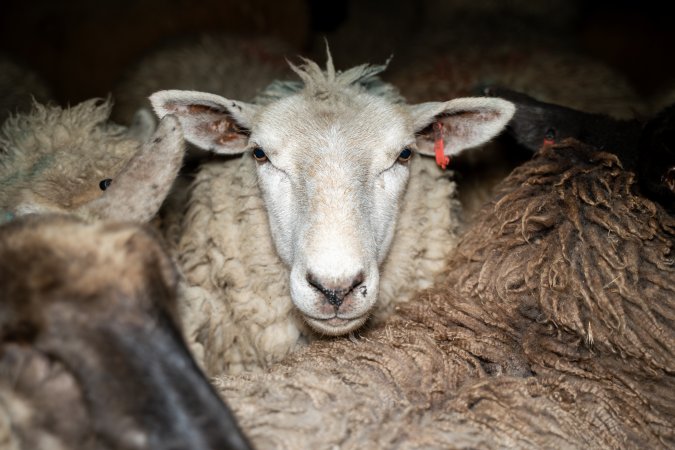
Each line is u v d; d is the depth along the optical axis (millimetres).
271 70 1980
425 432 892
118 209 952
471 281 1062
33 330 784
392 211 1176
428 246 1254
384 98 1202
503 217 1080
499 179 1520
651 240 1014
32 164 1234
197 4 2414
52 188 1171
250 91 1821
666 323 983
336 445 876
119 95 1938
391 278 1234
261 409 908
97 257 815
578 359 988
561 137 1244
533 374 989
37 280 797
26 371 779
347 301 1052
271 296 1216
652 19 2762
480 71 1814
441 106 1199
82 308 792
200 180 1269
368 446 876
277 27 2479
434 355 975
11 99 1876
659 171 1020
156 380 777
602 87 1808
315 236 1058
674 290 988
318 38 2605
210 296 1206
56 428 772
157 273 837
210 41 2098
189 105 1195
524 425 909
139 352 787
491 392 938
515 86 1743
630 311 987
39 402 776
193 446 757
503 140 1515
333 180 1101
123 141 1296
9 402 781
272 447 873
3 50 2375
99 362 776
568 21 2340
